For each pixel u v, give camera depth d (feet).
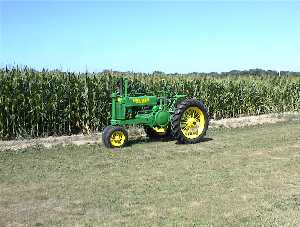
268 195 24.48
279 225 20.02
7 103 45.93
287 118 63.46
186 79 64.75
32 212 22.27
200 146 39.86
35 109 47.52
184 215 21.40
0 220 21.21
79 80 50.65
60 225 20.47
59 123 49.52
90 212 22.16
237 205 22.84
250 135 46.50
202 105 42.14
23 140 45.16
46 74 49.55
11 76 46.98
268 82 76.48
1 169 31.32
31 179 28.50
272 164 32.07
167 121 41.86
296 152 36.58
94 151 37.70
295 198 23.90
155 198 24.18
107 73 54.29
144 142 42.73
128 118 40.29
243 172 29.73
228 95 68.64
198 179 27.99
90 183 27.43
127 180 28.04
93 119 51.42
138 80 57.26
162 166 31.86
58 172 30.37
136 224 20.34
